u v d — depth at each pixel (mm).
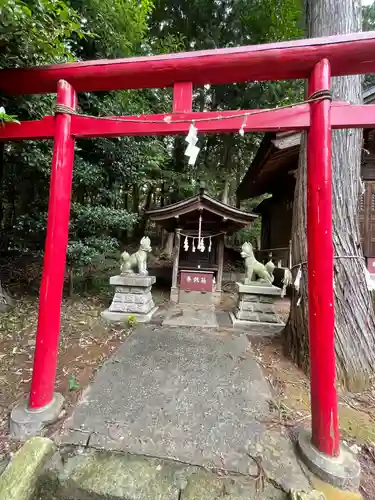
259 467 1547
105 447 1648
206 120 1834
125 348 3086
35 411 1850
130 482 1438
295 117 1814
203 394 2242
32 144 4074
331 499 1371
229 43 9617
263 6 8242
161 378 2469
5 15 1852
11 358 2709
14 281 4977
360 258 2684
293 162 6117
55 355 2006
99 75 1997
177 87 2027
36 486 1448
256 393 2287
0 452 1613
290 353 3014
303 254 2895
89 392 2209
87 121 2047
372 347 2617
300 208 2994
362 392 2447
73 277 5301
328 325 1673
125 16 4875
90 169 4746
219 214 5801
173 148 11727
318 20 2771
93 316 4164
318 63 1767
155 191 12523
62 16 2230
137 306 4266
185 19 9367
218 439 1748
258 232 13477
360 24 2738
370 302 2713
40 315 1955
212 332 3770
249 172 7902
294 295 3088
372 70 1823
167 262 10242
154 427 1832
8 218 5980
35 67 2021
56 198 2008
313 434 1657
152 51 7293
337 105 1753
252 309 4152
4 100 2885
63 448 1638
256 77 1965
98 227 5012
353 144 2684
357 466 1523
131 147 5707
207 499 1356
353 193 2680
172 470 1517
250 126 1866
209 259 6535
